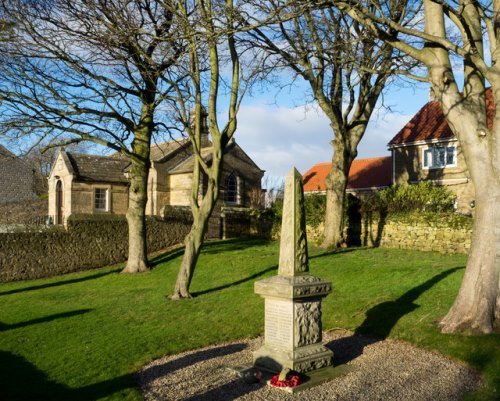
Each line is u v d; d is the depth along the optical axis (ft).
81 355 30.37
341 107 64.39
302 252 26.25
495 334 28.30
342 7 33.14
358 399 22.22
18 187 147.54
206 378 25.89
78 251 68.85
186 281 47.39
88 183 112.88
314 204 74.49
